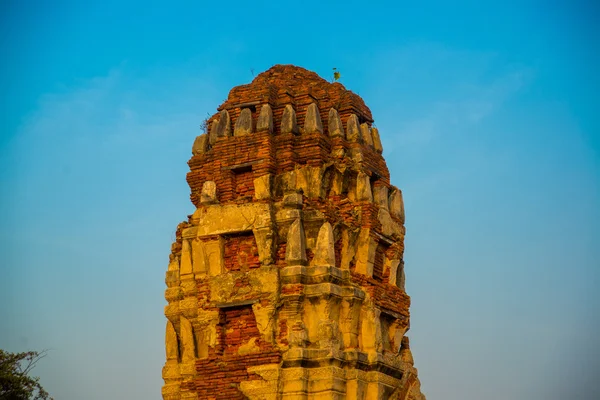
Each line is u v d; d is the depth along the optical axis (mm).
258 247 43000
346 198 45531
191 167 46406
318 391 41344
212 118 47188
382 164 47688
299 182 44125
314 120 44969
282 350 41719
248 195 44625
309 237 43438
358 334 43625
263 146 44375
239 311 43344
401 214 47875
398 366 45000
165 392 44344
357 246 44844
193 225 45375
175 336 45031
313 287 42219
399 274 47656
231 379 42281
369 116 48375
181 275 44875
